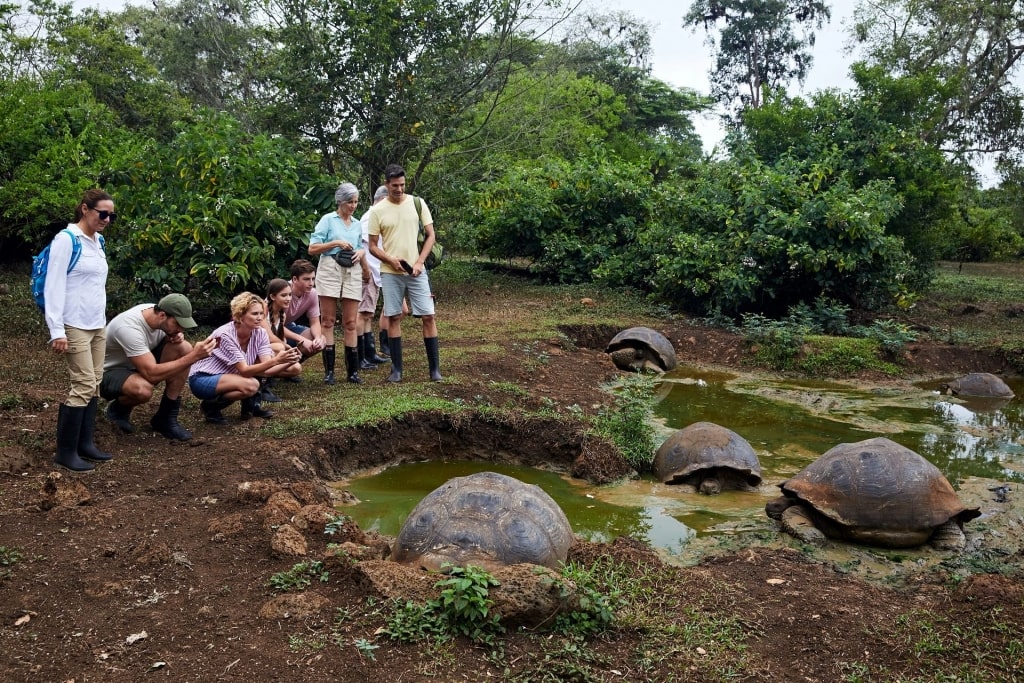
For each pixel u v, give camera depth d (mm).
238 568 4117
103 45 18188
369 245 7555
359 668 3285
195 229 9234
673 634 3695
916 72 21078
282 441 6047
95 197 5039
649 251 14070
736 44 40594
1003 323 13492
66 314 5020
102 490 4957
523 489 4465
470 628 3529
